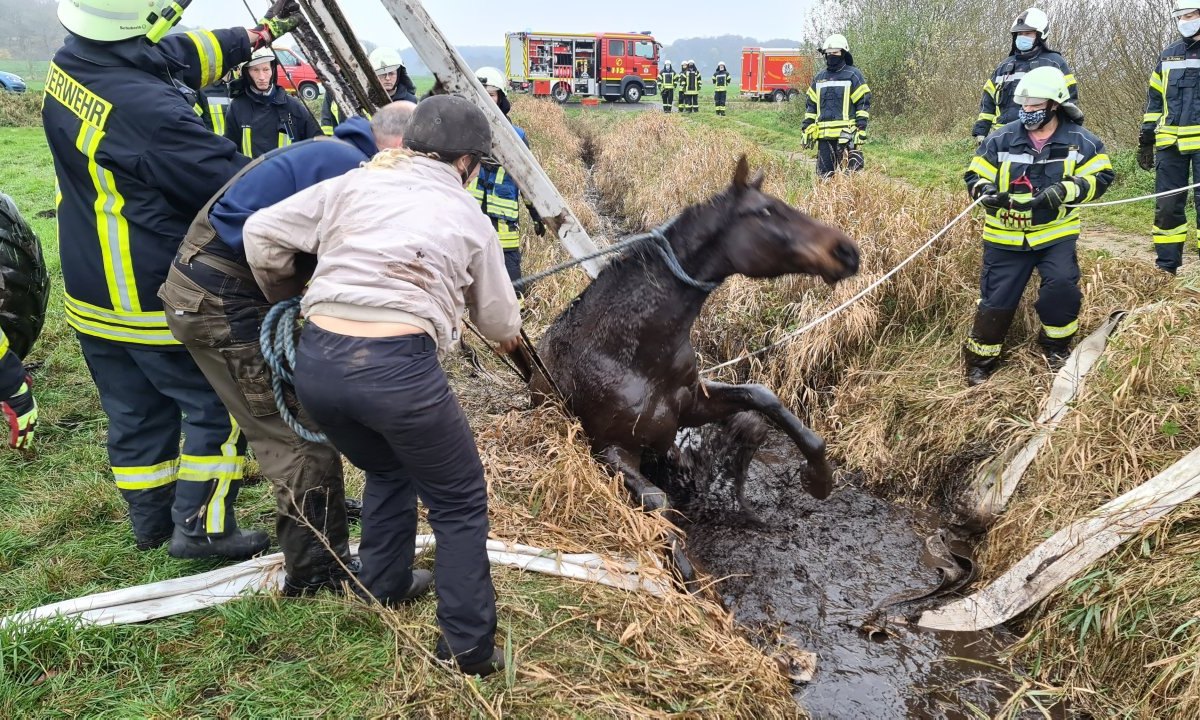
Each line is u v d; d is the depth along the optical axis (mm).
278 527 2941
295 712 2504
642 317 3721
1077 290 4633
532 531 3525
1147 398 4082
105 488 3895
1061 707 3168
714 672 2936
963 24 17406
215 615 2945
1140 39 10609
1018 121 4633
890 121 18406
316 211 2492
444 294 2361
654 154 14242
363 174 2467
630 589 3217
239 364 2805
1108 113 11312
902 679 3371
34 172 14398
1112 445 3969
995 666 3424
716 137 13852
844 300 5805
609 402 3818
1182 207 6102
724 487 4613
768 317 6285
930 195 7023
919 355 5582
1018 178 4555
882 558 4176
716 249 3543
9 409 3336
